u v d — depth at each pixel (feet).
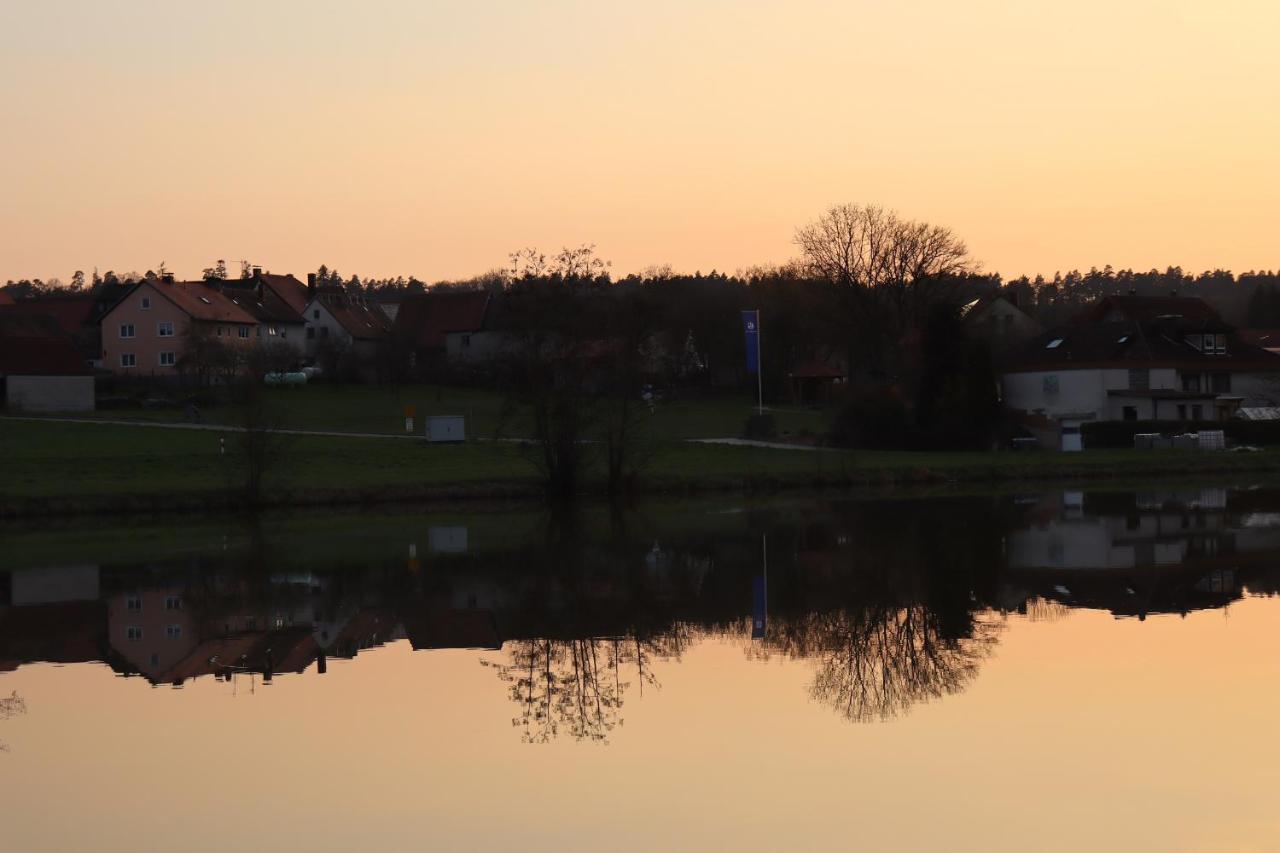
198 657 95.86
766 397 397.80
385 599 119.65
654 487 225.56
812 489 232.73
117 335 399.65
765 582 124.26
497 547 154.61
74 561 149.18
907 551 143.84
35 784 65.57
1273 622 99.81
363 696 82.74
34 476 222.48
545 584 125.90
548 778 64.75
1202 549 143.02
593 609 112.16
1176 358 312.29
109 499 201.16
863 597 114.62
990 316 419.13
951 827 56.59
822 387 381.19
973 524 170.30
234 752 70.64
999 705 75.87
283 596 122.42
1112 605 108.37
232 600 120.78
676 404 374.22
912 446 284.41
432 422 265.75
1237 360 320.50
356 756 69.36
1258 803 58.80
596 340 294.87
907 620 103.24
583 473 222.48
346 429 297.33
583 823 58.23
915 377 298.76
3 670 92.07
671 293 461.78
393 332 413.18
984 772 63.72
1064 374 313.94
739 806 59.88
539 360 225.15
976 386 287.48
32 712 80.02
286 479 222.07
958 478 243.40
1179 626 98.68
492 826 58.13
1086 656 88.43
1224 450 280.31
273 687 85.76
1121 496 212.02
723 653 92.73
